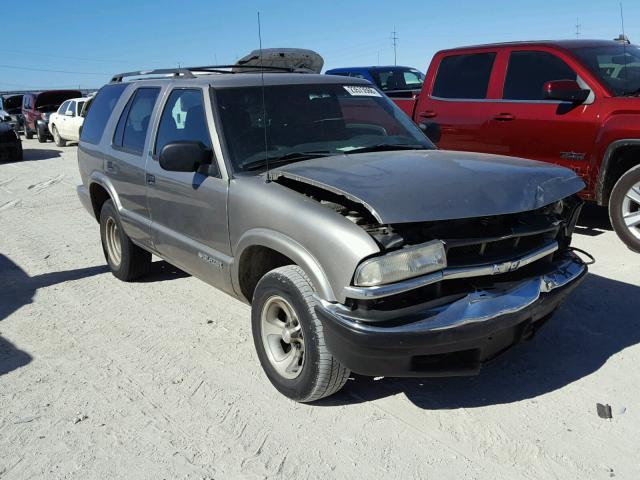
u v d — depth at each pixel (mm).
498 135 7109
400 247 3012
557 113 6523
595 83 6285
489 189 3203
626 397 3500
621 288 5059
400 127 4684
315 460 3064
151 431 3371
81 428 3420
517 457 3014
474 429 3260
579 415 3342
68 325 4883
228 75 4598
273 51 6129
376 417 3414
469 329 3010
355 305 3045
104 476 3008
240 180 3822
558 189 3426
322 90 4555
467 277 3104
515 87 7004
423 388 3693
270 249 3789
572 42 6852
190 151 3994
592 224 7094
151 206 4879
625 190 5961
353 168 3527
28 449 3242
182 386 3854
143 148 4992
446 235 3104
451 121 7625
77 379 3988
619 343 4141
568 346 4133
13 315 5137
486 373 3836
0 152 16750
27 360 4281
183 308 5176
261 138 4098
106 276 6117
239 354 4273
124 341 4551
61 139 21359
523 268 3410
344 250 3021
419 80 13531
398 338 2930
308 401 3537
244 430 3348
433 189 3135
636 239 5973
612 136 6027
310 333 3273
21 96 29672
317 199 3514
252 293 4074
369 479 2908
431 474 2920
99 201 6152
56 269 6422
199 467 3051
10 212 9578
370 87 4938
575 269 3631
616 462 2947
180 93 4609
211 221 4074
